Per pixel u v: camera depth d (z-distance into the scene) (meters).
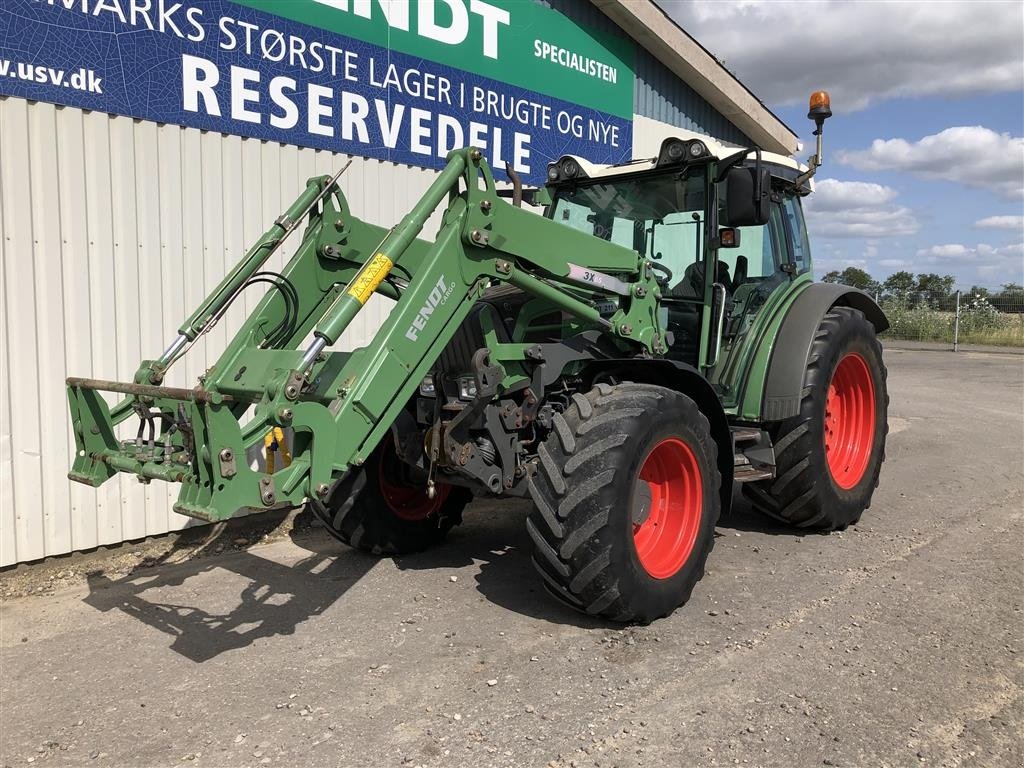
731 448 4.12
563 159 5.00
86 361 4.52
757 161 4.24
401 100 6.03
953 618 3.62
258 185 5.21
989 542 4.78
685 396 3.76
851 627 3.53
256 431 2.93
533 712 2.84
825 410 4.76
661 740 2.64
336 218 4.02
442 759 2.55
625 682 3.05
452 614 3.79
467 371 3.81
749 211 4.10
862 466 5.18
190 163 4.87
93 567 4.59
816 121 4.55
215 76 4.93
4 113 4.13
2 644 3.54
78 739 2.73
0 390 4.21
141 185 4.67
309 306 3.94
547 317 4.13
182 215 4.86
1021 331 22.58
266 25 5.15
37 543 4.40
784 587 4.05
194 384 4.95
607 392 3.62
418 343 3.29
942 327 23.53
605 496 3.35
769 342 4.71
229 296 3.62
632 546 3.45
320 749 2.63
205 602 4.03
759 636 3.45
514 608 3.85
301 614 3.84
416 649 3.40
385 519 4.56
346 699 2.97
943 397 11.38
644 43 8.34
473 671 3.17
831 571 4.29
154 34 4.64
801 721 2.74
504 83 6.85
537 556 3.48
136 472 3.05
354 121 5.72
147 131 4.67
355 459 3.12
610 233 4.91
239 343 3.60
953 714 2.79
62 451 4.46
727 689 2.98
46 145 4.29
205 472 2.75
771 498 4.86
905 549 4.66
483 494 4.01
